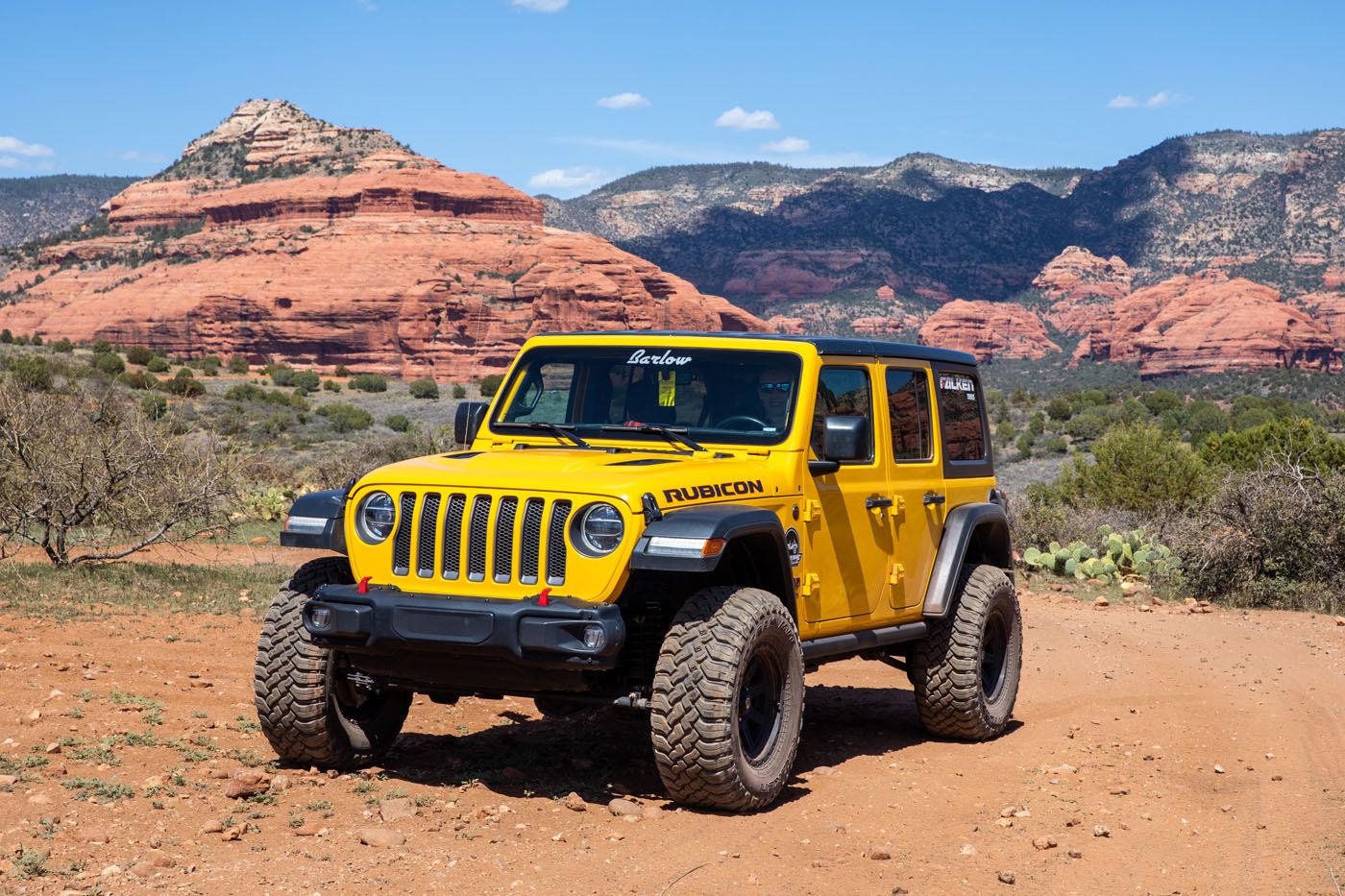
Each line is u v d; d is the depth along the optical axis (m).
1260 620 14.03
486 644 5.33
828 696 9.31
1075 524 21.66
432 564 5.68
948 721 7.62
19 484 12.90
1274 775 6.87
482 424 6.93
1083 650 11.81
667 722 5.49
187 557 15.34
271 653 6.04
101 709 7.28
